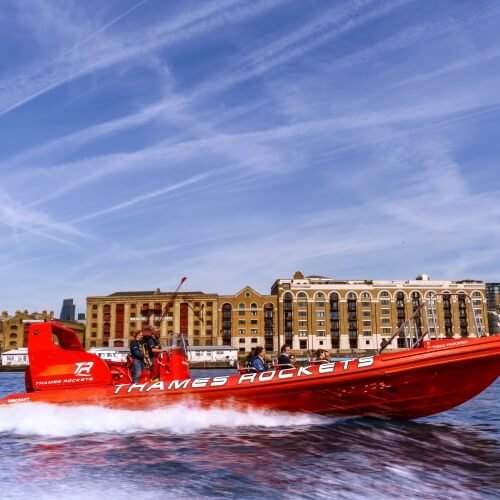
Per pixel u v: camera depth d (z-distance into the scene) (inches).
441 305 3826.3
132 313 3902.6
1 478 203.0
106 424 332.8
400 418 358.0
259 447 263.1
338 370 327.9
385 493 184.5
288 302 3885.3
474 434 311.1
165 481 196.1
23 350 3341.5
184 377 379.2
